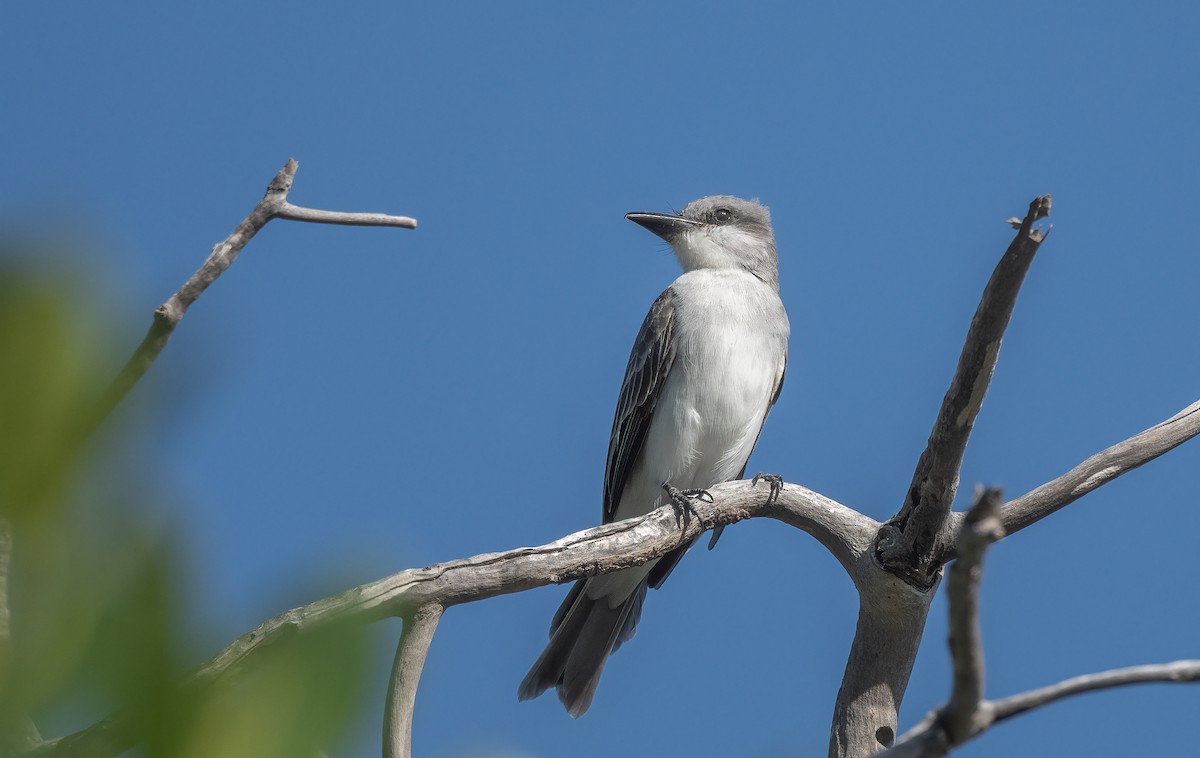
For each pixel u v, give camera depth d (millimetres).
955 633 4375
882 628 9273
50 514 2463
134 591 2496
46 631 2488
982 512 4195
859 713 9242
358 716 2727
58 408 2438
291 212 5508
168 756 2619
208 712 2676
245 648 3676
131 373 2486
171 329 5062
